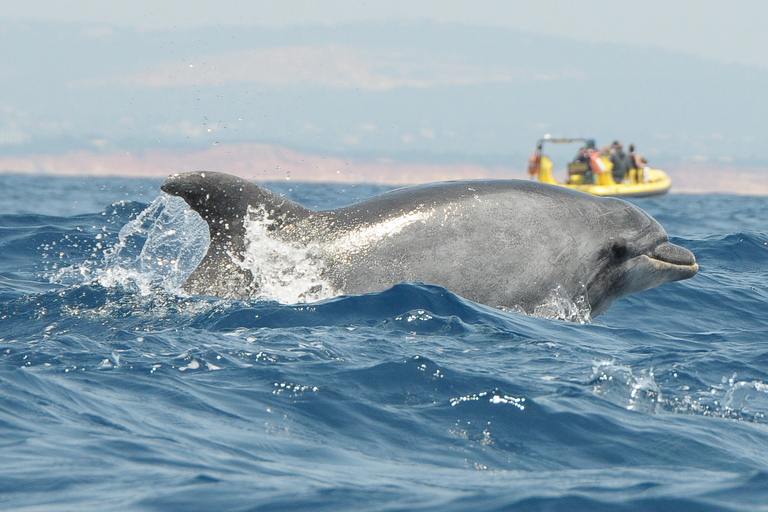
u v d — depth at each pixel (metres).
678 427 22.05
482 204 36.97
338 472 17.97
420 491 16.88
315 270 34.41
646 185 149.38
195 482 16.52
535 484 17.64
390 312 32.31
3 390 21.42
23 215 67.69
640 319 40.94
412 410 22.50
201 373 24.45
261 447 19.27
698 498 16.61
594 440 20.94
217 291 33.97
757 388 26.41
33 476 16.47
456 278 35.44
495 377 25.23
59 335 29.42
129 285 35.38
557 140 155.12
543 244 36.91
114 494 15.79
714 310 43.31
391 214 35.97
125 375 23.81
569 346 30.17
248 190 34.34
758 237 65.94
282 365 25.52
